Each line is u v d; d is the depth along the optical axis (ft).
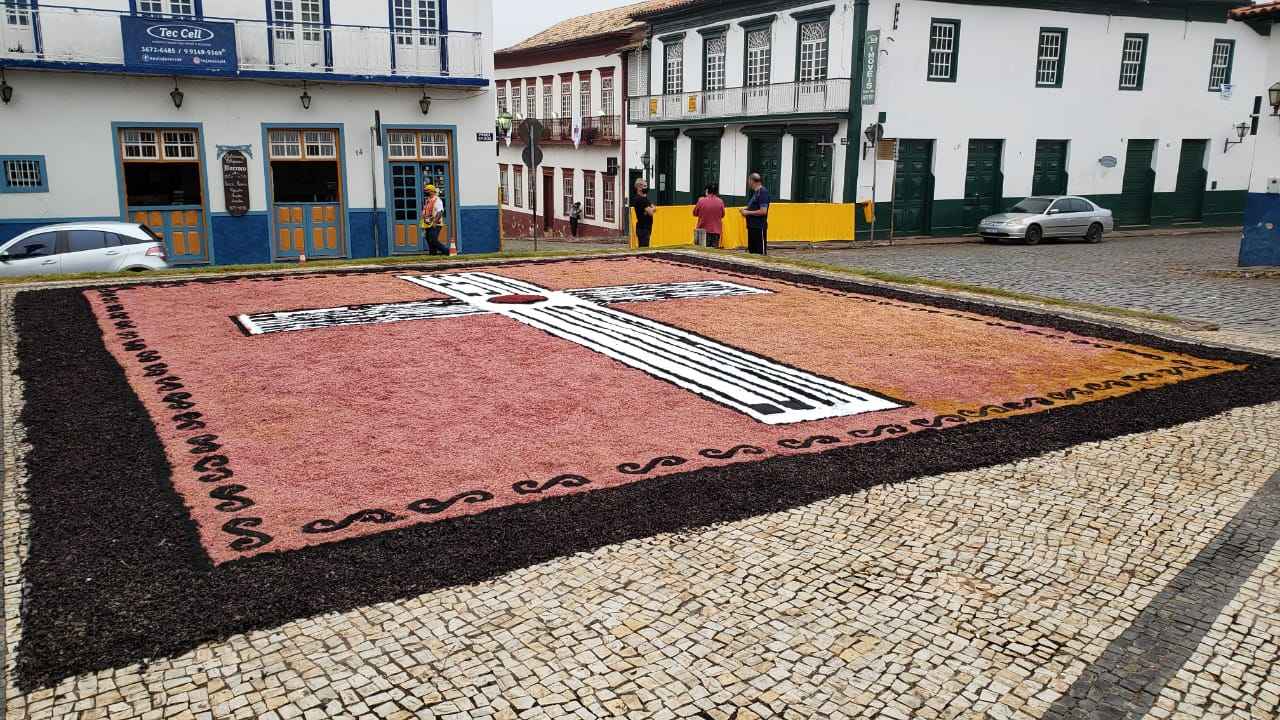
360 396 23.44
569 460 19.15
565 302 36.76
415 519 16.20
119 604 13.19
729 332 31.55
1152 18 98.02
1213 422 22.26
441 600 13.50
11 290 37.76
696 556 14.99
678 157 111.45
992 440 20.72
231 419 21.54
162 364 26.35
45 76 59.16
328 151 67.62
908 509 16.94
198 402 22.80
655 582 14.15
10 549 14.87
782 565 14.75
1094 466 19.22
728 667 12.08
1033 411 22.98
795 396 23.98
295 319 32.68
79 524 15.81
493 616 13.14
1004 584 14.34
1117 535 16.06
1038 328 33.04
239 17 63.62
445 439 20.33
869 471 18.72
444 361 26.99
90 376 24.95
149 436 20.30
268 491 17.35
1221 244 83.61
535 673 11.86
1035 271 59.06
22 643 12.19
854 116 85.87
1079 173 98.12
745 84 100.68
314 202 67.67
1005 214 86.43
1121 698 11.60
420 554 14.87
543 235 135.64
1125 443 20.63
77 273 45.34
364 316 33.35
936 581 14.38
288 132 66.23
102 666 11.74
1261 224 56.03
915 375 26.25
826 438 20.74
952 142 90.99
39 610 13.00
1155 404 23.68
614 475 18.34
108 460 18.84
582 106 131.23
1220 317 38.04
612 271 46.09
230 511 16.43
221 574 14.10
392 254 70.33
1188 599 13.96
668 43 113.60
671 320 33.42
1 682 11.41
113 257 48.88
